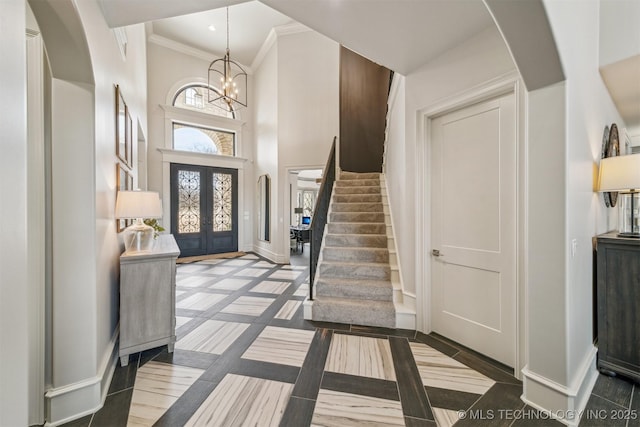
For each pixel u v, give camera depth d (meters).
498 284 2.13
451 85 2.32
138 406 1.67
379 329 2.74
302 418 1.58
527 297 1.72
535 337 1.66
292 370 2.05
